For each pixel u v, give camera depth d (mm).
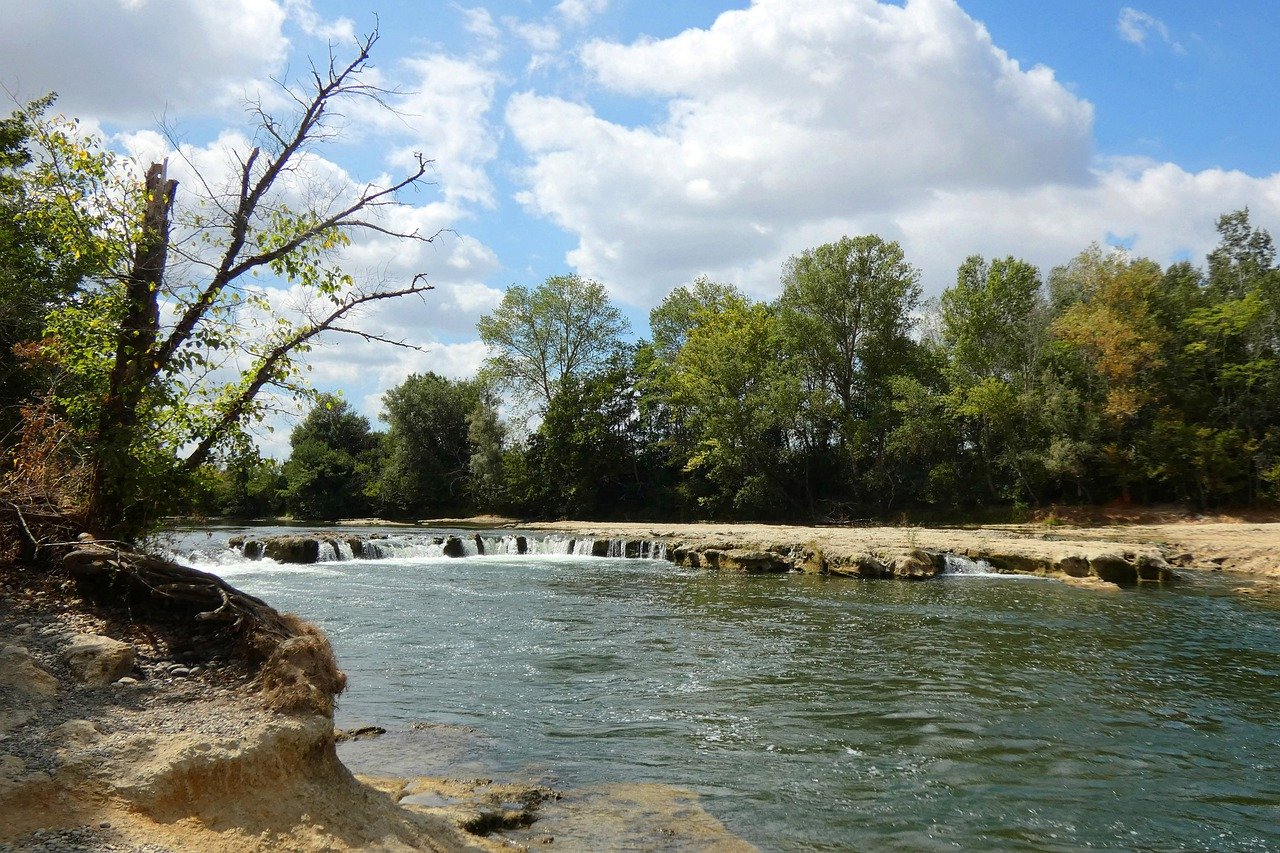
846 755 9641
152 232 9117
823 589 25328
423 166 10102
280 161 9656
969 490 56031
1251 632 18016
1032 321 58219
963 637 17172
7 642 6613
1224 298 56812
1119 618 19859
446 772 8711
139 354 9094
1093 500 53562
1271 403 49062
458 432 75062
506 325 66812
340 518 72688
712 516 61719
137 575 7504
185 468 9547
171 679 6594
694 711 11453
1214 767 9383
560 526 56375
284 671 6555
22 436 9461
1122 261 52438
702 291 71000
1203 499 49000
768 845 7109
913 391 55781
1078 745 10117
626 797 8133
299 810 5613
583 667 14172
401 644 16156
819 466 60688
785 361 60750
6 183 10250
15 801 4719
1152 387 51844
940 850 7152
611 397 67188
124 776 5145
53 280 12852
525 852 6539
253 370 9773
